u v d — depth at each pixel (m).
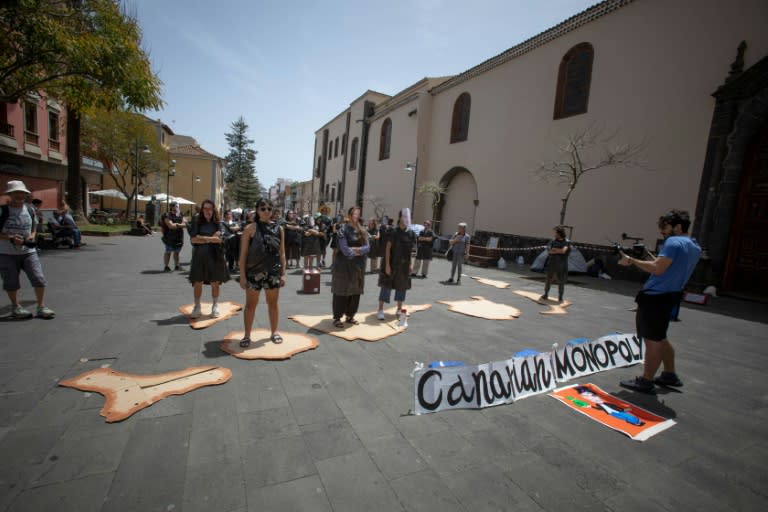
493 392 3.14
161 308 5.43
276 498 1.90
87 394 2.85
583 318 6.30
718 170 9.47
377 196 28.77
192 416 2.63
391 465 2.22
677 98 10.69
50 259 9.71
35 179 18.03
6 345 3.71
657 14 11.25
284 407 2.82
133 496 1.85
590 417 2.97
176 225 8.58
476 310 6.44
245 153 66.81
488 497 2.00
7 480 1.91
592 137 12.91
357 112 33.31
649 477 2.27
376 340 4.53
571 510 1.94
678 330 5.91
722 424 3.00
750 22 9.21
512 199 16.73
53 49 8.80
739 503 2.08
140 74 10.71
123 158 24.95
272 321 4.15
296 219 11.24
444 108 21.95
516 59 16.73
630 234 11.75
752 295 9.06
